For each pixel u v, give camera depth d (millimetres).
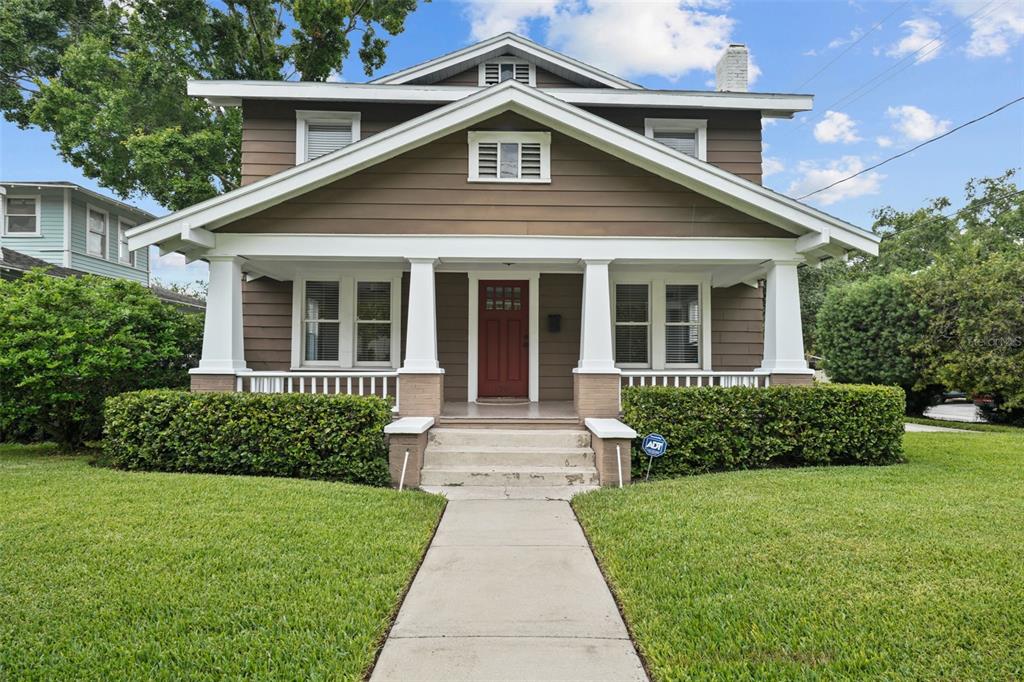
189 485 6137
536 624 3439
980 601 3490
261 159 10672
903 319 16188
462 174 8430
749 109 10859
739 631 3213
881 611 3387
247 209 8102
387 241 8328
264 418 7152
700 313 10922
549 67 11828
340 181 8344
